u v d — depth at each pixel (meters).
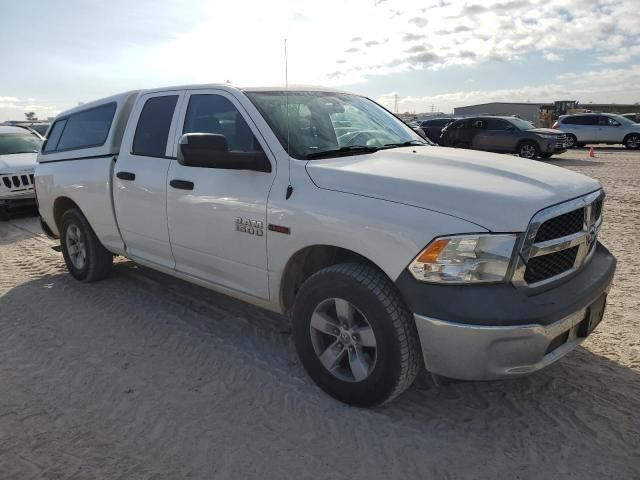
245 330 4.29
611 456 2.71
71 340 4.16
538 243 2.68
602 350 3.82
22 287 5.47
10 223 9.14
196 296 5.07
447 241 2.60
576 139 24.80
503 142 19.27
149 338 4.18
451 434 2.91
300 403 3.22
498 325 2.54
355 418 3.05
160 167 4.16
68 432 2.96
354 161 3.32
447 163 3.21
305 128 3.61
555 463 2.66
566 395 3.27
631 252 6.31
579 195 2.96
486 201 2.66
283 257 3.28
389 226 2.76
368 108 4.39
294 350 3.93
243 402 3.24
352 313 3.03
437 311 2.62
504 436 2.88
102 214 4.89
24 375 3.62
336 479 2.57
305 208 3.12
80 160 5.17
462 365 2.65
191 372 3.63
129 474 2.62
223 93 3.84
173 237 4.10
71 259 5.61
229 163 3.35
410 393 3.32
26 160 9.70
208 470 2.64
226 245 3.66
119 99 4.93
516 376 2.67
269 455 2.75
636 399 3.21
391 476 2.58
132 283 5.47
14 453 2.79
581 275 3.02
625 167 15.73
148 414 3.13
